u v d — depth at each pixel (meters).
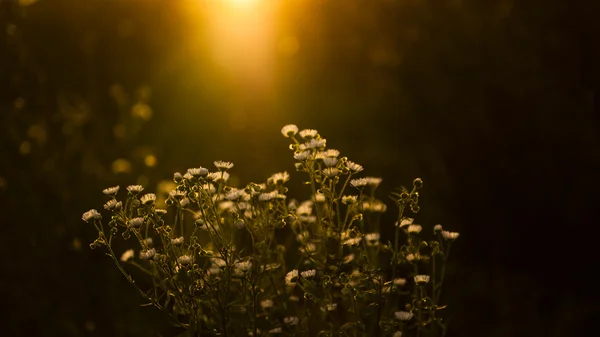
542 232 4.62
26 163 4.73
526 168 4.89
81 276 4.12
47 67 5.88
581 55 5.32
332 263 2.65
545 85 5.29
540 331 3.81
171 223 4.14
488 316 3.86
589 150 4.82
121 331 3.69
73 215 4.45
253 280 2.54
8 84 4.91
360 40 7.58
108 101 6.78
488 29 6.08
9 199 4.43
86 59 6.88
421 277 2.54
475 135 5.33
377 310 2.54
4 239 4.25
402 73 6.86
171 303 3.20
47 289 4.11
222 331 2.40
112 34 7.96
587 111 5.04
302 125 7.09
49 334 3.85
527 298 4.08
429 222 4.67
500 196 4.86
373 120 6.61
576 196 4.64
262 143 6.95
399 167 5.60
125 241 4.02
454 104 5.83
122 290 3.99
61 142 5.22
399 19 7.20
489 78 5.66
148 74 7.90
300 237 2.69
